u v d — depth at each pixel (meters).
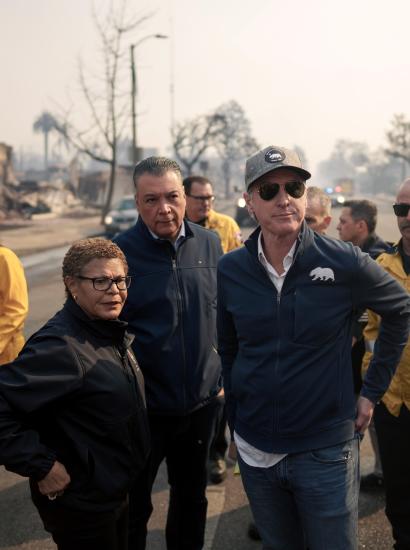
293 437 2.07
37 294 10.66
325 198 3.62
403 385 2.57
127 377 2.11
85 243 2.08
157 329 2.59
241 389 2.17
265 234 2.11
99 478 2.01
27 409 1.90
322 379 2.06
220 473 3.73
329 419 2.07
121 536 2.21
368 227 3.57
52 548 3.07
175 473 2.83
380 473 3.51
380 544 2.98
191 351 2.64
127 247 2.66
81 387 1.97
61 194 41.75
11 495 3.66
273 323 2.08
